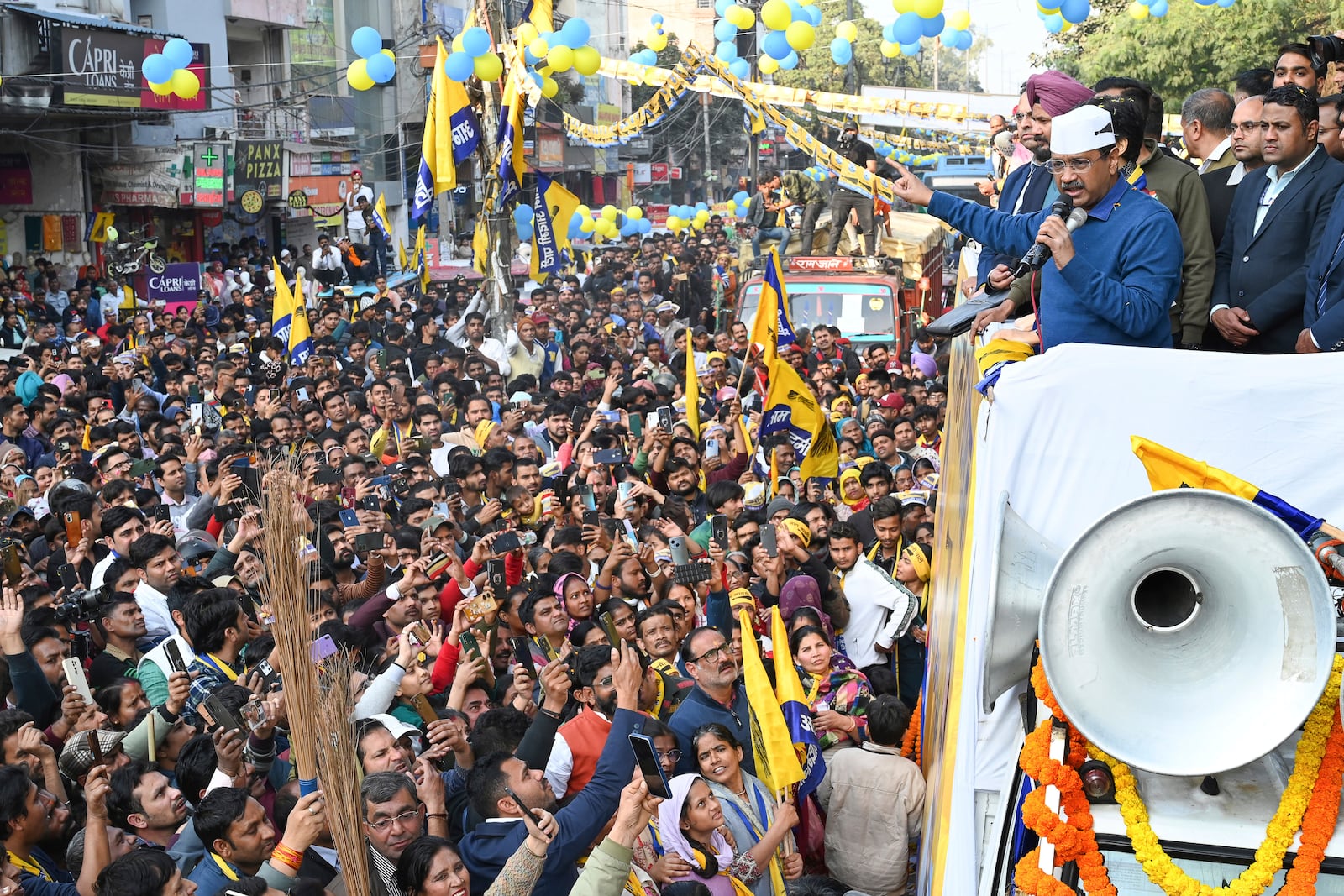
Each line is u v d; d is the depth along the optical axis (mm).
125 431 11961
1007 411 3771
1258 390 3680
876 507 8305
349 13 40344
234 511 9469
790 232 22297
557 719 5574
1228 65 26906
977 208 4668
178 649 6543
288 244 37969
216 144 30016
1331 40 6250
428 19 43375
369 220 32344
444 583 8062
